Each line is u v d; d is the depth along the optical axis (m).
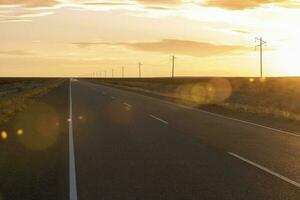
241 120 20.64
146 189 7.82
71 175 9.00
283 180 8.52
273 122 19.92
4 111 23.34
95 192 7.63
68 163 10.28
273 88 71.50
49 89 61.50
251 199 7.14
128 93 50.22
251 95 55.31
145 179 8.61
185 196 7.32
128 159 10.73
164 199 7.15
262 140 14.00
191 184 8.19
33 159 10.87
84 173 9.20
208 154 11.40
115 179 8.62
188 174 9.05
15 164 10.23
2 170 9.56
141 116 22.33
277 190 7.74
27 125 18.53
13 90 68.19
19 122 19.72
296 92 62.41
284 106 35.62
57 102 33.62
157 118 21.31
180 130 16.56
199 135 15.16
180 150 12.02
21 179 8.69
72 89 62.75
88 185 8.14
